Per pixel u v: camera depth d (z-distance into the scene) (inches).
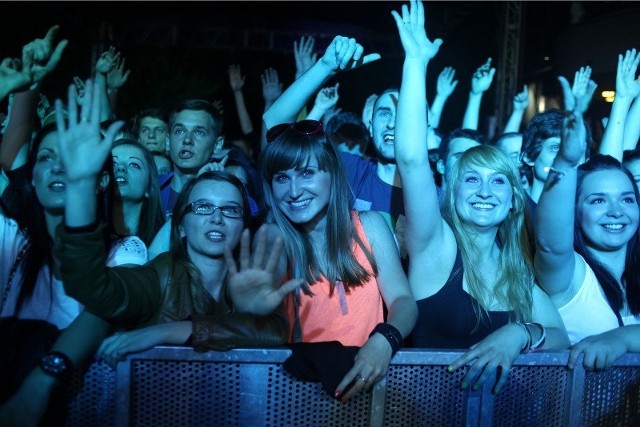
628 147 162.7
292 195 95.6
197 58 495.8
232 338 87.0
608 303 107.9
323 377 86.7
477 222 101.2
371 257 98.1
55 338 88.5
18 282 90.7
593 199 109.7
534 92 475.5
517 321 99.0
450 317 100.3
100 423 86.4
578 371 95.0
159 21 425.7
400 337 89.7
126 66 405.4
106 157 77.5
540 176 152.4
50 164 89.1
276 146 96.9
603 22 374.0
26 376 86.4
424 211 96.3
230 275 81.5
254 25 442.9
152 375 87.0
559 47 412.5
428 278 100.9
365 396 90.4
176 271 93.1
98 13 390.3
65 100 337.1
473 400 92.4
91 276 78.8
